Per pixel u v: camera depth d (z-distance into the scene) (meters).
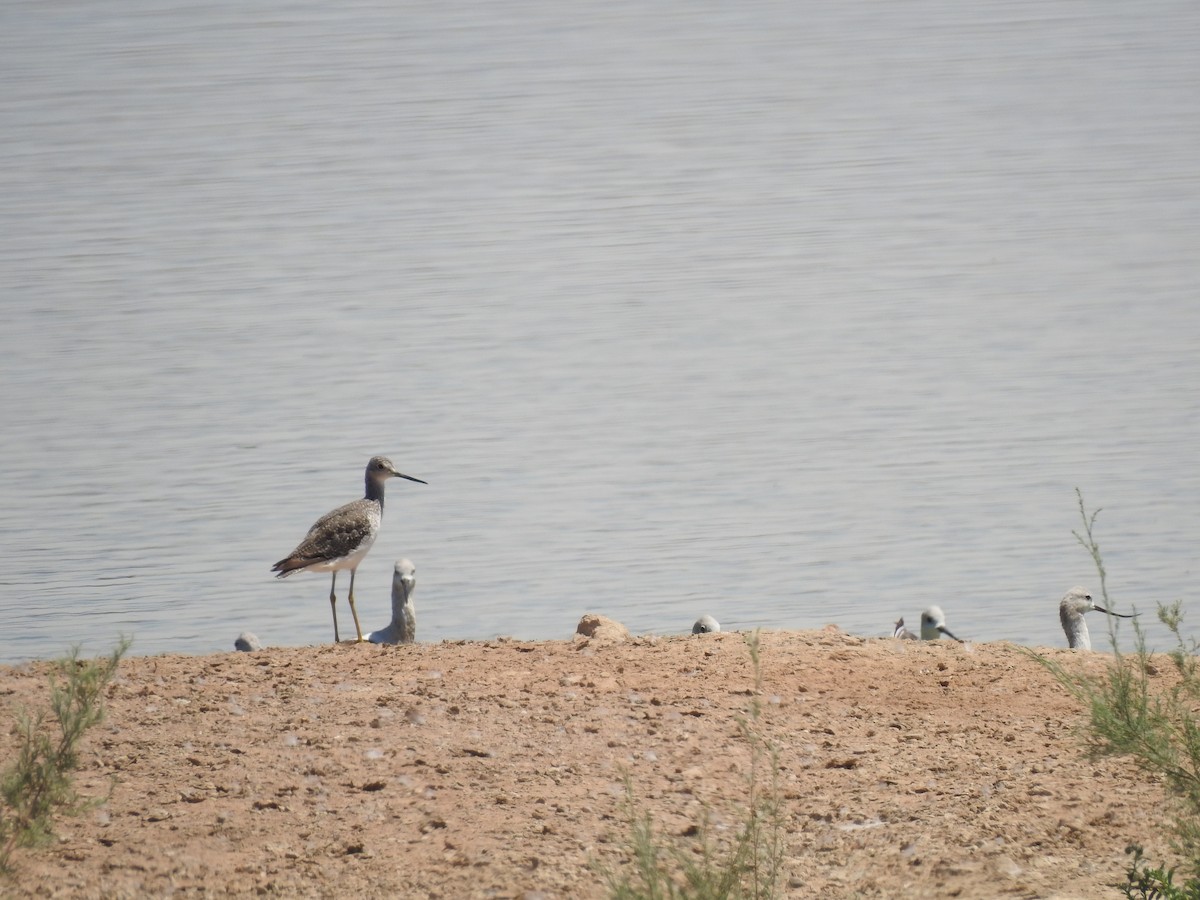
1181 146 66.38
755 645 9.59
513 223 59.72
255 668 11.51
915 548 26.27
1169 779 9.18
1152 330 41.41
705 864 7.73
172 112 82.44
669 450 32.59
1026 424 33.72
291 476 30.61
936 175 65.12
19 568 25.61
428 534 27.64
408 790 9.12
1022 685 11.22
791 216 59.12
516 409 35.91
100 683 9.47
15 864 8.14
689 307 46.41
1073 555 25.70
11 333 42.47
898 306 45.59
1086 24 103.25
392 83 93.75
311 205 63.03
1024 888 8.04
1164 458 30.92
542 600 24.20
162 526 27.67
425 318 45.34
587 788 9.19
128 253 52.62
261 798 9.00
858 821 8.86
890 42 103.94
